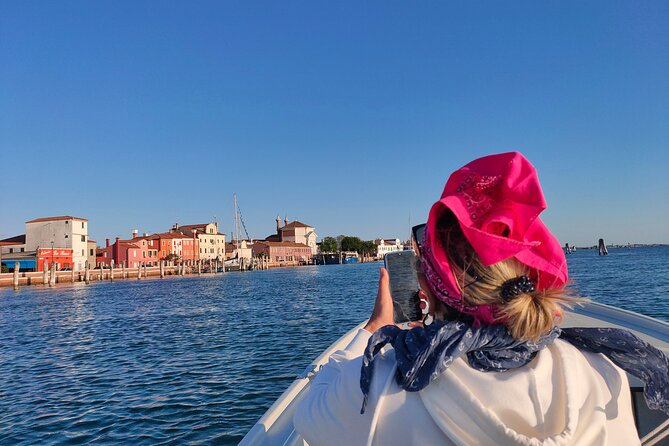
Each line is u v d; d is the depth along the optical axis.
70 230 80.19
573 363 1.09
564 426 1.01
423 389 1.05
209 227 112.81
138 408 9.70
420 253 1.22
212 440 7.88
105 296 44.66
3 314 31.28
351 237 167.75
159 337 18.95
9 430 8.85
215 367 12.89
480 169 1.11
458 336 1.05
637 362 1.17
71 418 9.34
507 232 1.09
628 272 43.97
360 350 1.42
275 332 18.61
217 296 40.03
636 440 1.11
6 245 82.50
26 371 13.94
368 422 1.10
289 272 96.88
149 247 99.62
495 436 0.98
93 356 15.73
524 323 1.03
